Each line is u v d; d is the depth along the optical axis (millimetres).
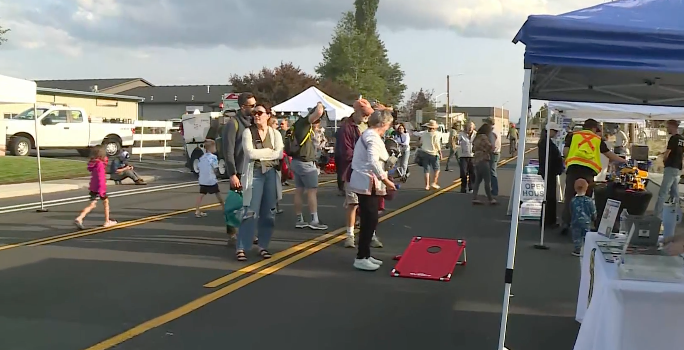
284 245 8586
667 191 11812
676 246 4145
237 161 7684
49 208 12367
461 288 6531
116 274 6875
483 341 4953
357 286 6543
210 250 8203
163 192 15695
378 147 7055
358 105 8469
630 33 3824
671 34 3766
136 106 44469
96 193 9875
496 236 9594
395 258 7848
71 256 7770
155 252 8055
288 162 10188
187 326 5199
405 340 4953
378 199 7180
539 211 11148
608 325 3773
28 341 4777
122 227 10016
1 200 13766
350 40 70875
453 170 23984
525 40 3996
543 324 5395
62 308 5625
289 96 52906
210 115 20984
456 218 11344
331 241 8906
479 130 13539
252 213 7555
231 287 6414
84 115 26141
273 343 4836
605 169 13625
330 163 21438
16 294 6059
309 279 6797
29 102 11141
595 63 3896
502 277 7023
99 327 5129
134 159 27359
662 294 3619
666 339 3656
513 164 27938
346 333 5094
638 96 5617
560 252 8422
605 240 4809
